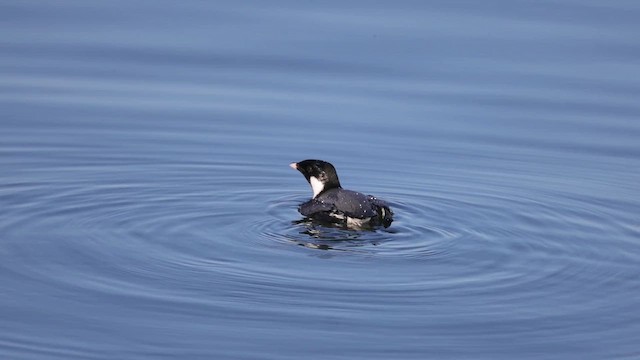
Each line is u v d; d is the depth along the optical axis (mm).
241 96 21234
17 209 15742
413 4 25188
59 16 24156
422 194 17266
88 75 21781
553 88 21578
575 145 19578
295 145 19297
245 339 12141
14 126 19562
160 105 20766
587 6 25094
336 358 11797
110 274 13555
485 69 22266
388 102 21094
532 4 25250
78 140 19062
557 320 12781
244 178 17750
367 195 16094
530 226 15789
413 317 12695
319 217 15477
